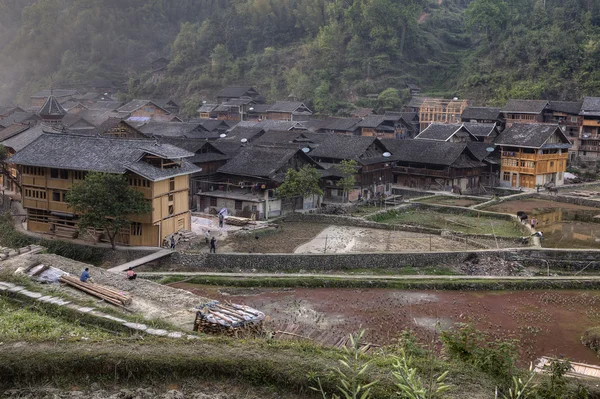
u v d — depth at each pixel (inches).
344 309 1273.4
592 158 3472.0
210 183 2425.0
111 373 681.6
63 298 1022.4
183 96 5733.3
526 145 2896.2
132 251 1700.3
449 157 2817.4
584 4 4933.6
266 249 1756.9
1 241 1907.0
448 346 746.2
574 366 930.7
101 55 6707.7
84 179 1758.1
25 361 675.4
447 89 5093.5
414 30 5561.0
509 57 4717.0
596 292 1437.0
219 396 651.5
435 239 1926.7
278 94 5305.1
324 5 6018.7
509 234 1982.0
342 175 2460.6
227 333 898.1
